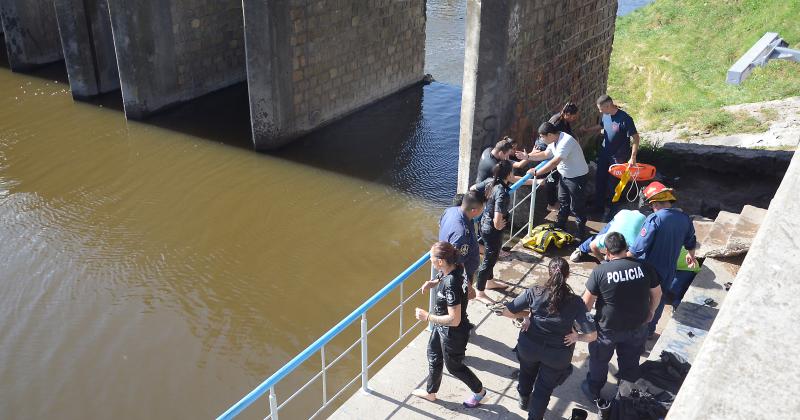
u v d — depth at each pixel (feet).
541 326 16.44
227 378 29.14
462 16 92.99
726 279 23.47
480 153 35.22
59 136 56.54
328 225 42.34
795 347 4.42
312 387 28.45
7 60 78.64
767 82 54.70
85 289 35.60
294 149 54.29
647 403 17.13
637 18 78.84
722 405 4.13
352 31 58.54
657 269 20.13
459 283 16.90
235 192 46.80
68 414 27.35
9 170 49.67
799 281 4.87
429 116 61.67
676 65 63.41
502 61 32.73
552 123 28.89
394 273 36.94
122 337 31.81
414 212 43.98
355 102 61.67
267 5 48.85
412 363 20.85
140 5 57.26
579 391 19.66
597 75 43.45
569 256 27.66
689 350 19.85
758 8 66.69
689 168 39.01
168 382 28.99
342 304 34.14
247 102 65.26
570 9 37.42
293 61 52.85
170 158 52.34
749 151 37.91
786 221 5.41
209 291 35.40
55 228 41.57
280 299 34.63
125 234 41.04
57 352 30.91
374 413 18.90
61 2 61.93
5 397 28.25
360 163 51.80
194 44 63.62
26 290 35.45
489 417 18.66
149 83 59.88
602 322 17.47
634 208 31.24
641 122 54.54
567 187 27.94
